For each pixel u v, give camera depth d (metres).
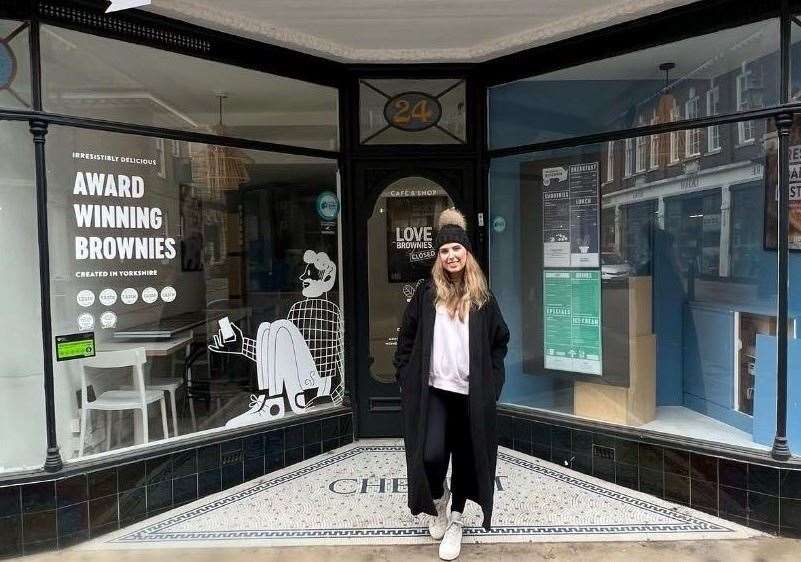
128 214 3.83
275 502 3.81
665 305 4.23
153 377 3.96
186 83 4.10
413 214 4.89
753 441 3.68
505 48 4.43
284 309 4.57
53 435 3.42
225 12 3.87
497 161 4.86
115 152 3.77
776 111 3.45
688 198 4.02
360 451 4.66
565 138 4.46
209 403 4.20
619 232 4.30
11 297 3.47
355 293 4.86
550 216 4.62
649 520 3.52
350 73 4.74
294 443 4.45
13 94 3.41
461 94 4.84
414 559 3.11
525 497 3.82
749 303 3.75
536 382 4.74
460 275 3.13
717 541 3.28
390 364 4.92
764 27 3.54
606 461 4.08
